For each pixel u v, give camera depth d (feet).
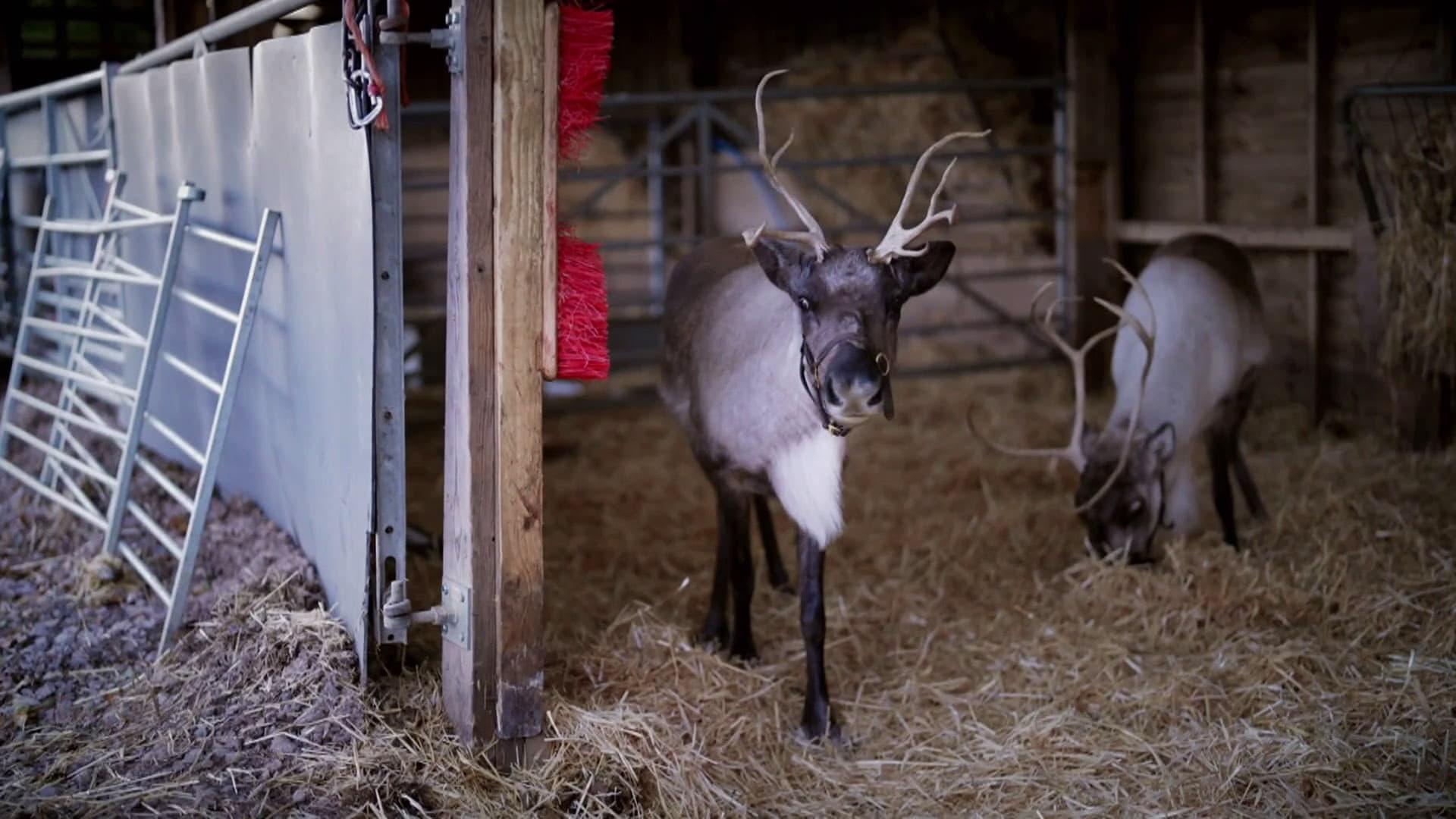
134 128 19.11
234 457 17.19
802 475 12.50
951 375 28.25
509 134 10.71
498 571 11.27
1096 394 26.66
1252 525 17.97
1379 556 16.37
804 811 11.80
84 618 14.12
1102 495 15.84
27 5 26.25
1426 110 19.75
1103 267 27.02
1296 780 11.85
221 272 16.37
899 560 17.98
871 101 30.76
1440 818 11.14
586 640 13.89
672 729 12.12
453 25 10.83
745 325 13.28
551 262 11.01
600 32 11.01
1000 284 29.19
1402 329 19.97
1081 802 11.86
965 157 26.03
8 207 25.21
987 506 20.16
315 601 13.32
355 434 12.01
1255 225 23.99
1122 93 26.58
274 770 10.99
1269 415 23.39
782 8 33.24
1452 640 14.15
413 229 37.22
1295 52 22.99
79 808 10.49
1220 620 15.15
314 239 12.96
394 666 12.88
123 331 16.26
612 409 27.43
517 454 11.16
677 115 35.47
